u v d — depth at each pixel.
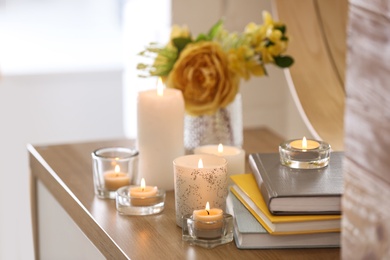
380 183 0.80
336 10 1.85
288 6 1.85
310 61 1.83
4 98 2.80
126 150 1.47
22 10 3.02
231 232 1.18
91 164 1.62
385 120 0.79
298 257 1.12
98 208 1.35
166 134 1.45
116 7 3.14
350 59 0.84
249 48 1.55
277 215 1.13
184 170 1.23
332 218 1.12
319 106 1.78
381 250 0.81
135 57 2.71
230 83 1.57
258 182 1.22
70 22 3.09
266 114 2.48
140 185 1.44
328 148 1.24
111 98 2.93
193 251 1.15
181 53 1.55
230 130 1.62
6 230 2.80
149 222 1.28
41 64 2.98
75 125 2.90
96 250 1.34
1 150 2.83
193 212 1.18
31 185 1.77
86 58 3.06
